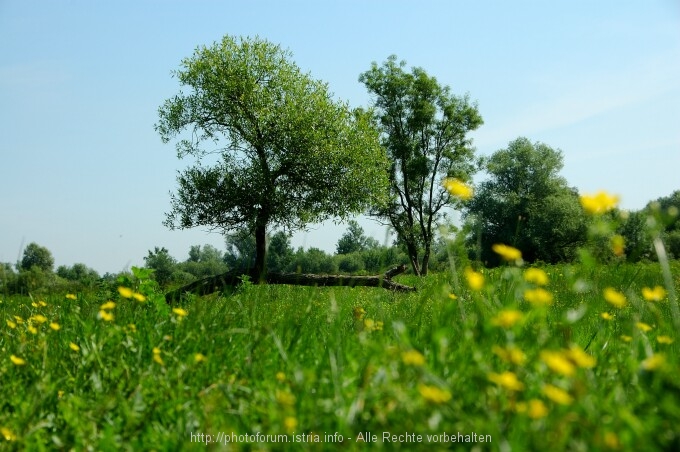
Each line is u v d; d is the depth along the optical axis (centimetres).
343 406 241
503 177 7856
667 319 516
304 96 3438
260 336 371
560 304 523
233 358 356
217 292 471
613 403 236
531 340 287
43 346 389
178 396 306
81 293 749
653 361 236
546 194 7638
